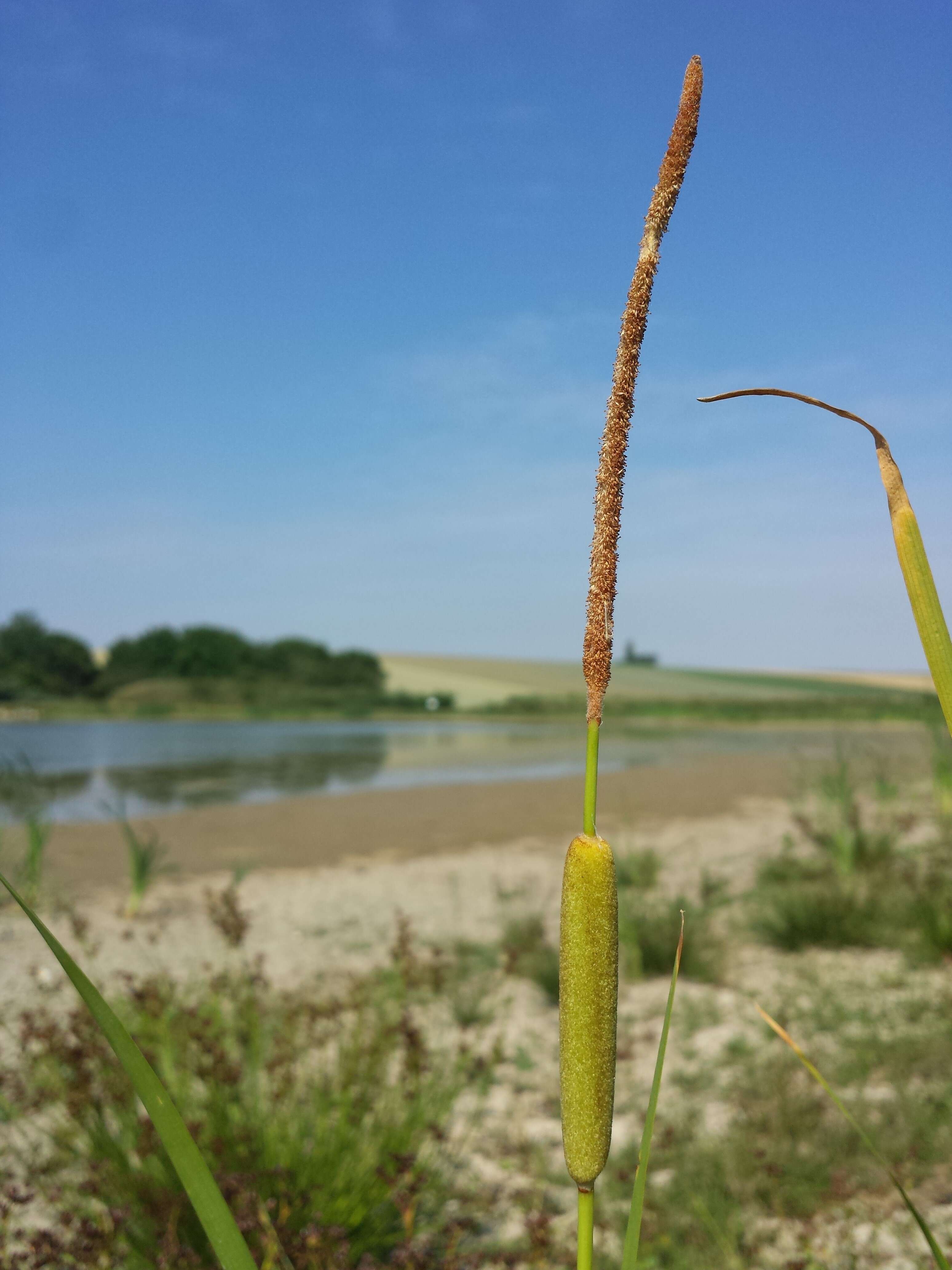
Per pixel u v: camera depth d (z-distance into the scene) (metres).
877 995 5.50
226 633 71.62
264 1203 2.80
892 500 0.68
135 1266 2.76
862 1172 3.41
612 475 0.68
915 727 40.75
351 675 71.31
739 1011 5.46
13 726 43.47
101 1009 0.65
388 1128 3.26
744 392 0.72
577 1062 0.65
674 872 9.69
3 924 7.10
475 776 20.05
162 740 32.59
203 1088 3.55
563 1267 3.06
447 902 8.53
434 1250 3.08
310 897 8.66
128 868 9.68
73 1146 3.25
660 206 0.68
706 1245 3.07
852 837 8.63
